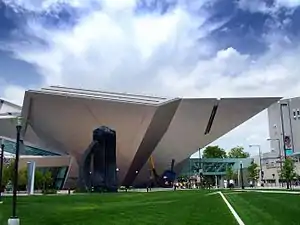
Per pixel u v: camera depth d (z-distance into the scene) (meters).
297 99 89.56
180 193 42.59
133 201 27.44
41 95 57.19
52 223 13.42
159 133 62.66
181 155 68.44
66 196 37.75
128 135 61.38
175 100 55.31
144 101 57.22
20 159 66.88
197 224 11.49
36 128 64.81
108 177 51.66
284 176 57.91
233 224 11.40
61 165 69.25
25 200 30.45
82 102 57.91
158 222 12.45
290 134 89.50
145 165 71.19
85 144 64.69
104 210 19.06
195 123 60.75
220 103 57.62
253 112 59.28
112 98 57.50
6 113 79.50
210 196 33.12
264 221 12.27
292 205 20.25
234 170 91.69
